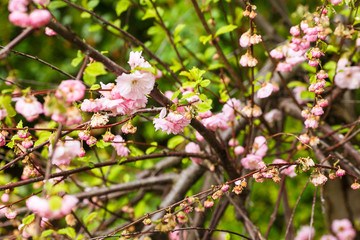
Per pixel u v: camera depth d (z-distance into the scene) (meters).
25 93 1.10
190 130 1.39
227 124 1.33
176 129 1.17
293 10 1.88
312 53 1.18
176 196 1.37
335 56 1.35
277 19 1.92
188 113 1.16
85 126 1.16
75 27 2.12
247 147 1.30
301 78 1.48
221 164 1.29
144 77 1.13
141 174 1.46
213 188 1.18
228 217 1.89
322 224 1.99
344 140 1.30
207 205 1.18
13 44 1.07
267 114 1.42
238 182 1.18
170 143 1.33
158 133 2.04
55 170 1.29
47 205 1.06
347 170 1.30
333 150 1.32
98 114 1.14
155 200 1.71
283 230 2.00
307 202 2.06
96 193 1.36
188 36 1.97
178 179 1.39
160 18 1.34
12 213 1.18
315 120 1.22
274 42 1.60
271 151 1.47
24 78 2.13
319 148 1.32
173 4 2.07
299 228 1.98
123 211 1.45
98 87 1.15
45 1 1.08
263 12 2.02
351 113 1.51
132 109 1.15
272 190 2.04
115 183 1.41
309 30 1.18
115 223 1.59
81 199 1.36
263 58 1.95
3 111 1.14
